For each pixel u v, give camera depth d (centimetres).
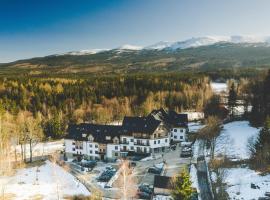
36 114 17025
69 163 11088
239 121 13638
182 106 18512
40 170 10394
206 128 12494
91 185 9006
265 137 8944
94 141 11462
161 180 8025
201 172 9075
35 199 8212
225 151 10088
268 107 12162
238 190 7475
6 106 17562
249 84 16875
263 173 8162
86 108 18100
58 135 14838
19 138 13000
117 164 10731
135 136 11250
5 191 8762
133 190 8250
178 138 12406
